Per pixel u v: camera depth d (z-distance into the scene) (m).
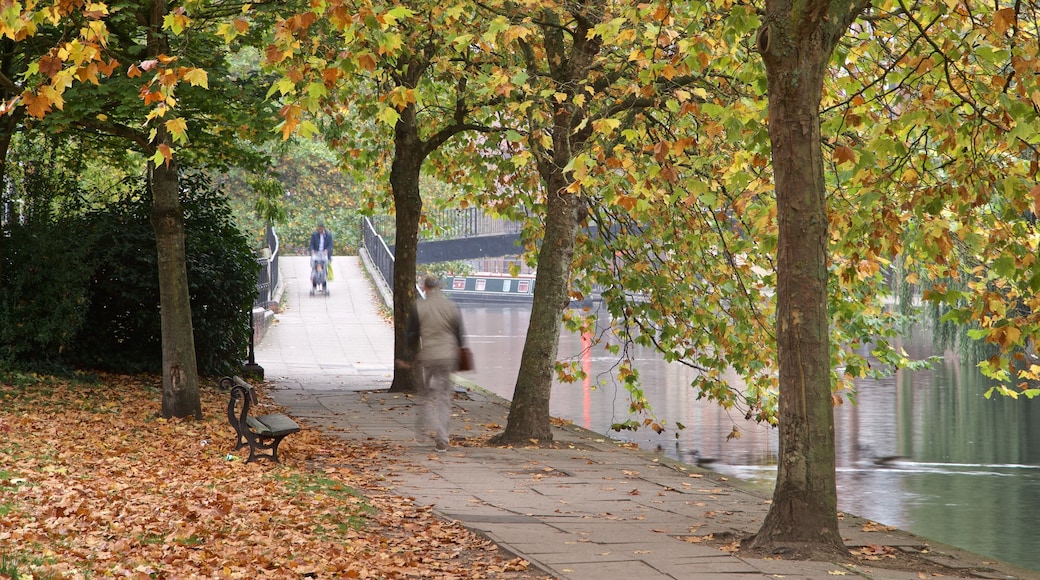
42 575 6.20
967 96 10.80
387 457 12.88
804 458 8.40
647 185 12.29
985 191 9.89
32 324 17.64
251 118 15.31
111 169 25.92
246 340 22.17
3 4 7.87
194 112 15.73
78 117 14.31
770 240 11.43
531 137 13.95
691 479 12.27
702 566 7.57
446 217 54.97
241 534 7.89
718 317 16.69
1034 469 15.73
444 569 7.48
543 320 14.89
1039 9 10.35
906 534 9.36
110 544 7.27
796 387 8.44
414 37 14.45
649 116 14.72
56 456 10.70
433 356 13.74
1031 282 9.92
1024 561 10.31
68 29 14.77
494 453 13.66
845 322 14.72
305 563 7.21
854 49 11.90
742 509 10.41
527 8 13.59
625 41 12.13
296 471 11.16
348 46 9.89
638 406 17.05
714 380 17.05
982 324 10.36
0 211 18.33
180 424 14.29
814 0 8.13
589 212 18.42
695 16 10.77
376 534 8.50
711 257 16.52
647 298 18.28
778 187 8.54
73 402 15.29
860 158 9.88
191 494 9.23
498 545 8.20
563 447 14.48
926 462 16.36
